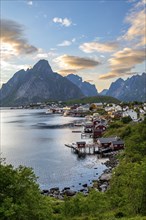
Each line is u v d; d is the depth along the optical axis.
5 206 30.94
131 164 74.06
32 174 36.34
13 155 135.38
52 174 103.31
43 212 34.09
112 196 53.34
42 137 195.50
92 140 177.62
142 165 50.91
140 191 45.59
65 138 189.62
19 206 31.33
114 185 61.34
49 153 140.25
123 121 198.88
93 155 136.25
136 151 98.00
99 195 50.28
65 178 98.88
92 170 108.94
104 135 177.00
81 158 129.75
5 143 171.38
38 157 130.88
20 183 34.34
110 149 141.25
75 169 110.25
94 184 89.69
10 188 33.47
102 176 97.88
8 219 30.98
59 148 153.75
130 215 46.12
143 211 45.62
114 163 116.19
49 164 117.75
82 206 47.81
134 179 47.19
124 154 115.81
